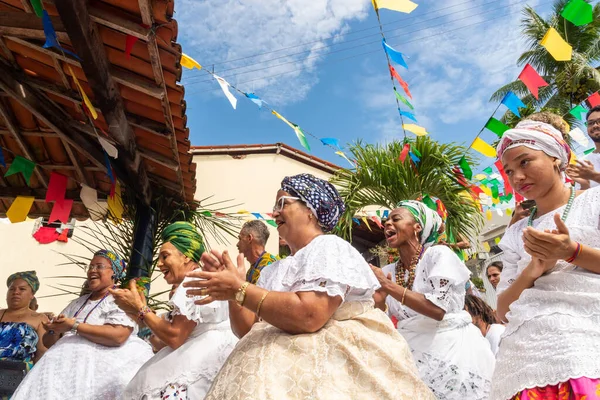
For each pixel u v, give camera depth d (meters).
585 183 3.38
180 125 4.53
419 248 3.67
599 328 1.92
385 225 3.74
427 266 3.34
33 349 4.93
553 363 1.91
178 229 3.50
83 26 3.26
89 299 4.01
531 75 4.46
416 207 3.72
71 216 6.78
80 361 3.55
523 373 2.00
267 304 1.83
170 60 3.71
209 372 2.90
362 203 9.27
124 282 5.35
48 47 3.54
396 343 1.92
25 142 5.34
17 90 4.52
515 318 2.15
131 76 3.91
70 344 3.65
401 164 8.91
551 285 2.11
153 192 6.05
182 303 2.90
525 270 2.23
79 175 5.75
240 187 13.74
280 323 1.84
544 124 2.37
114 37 3.56
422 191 8.85
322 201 2.21
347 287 1.93
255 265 4.54
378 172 8.99
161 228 6.15
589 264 1.96
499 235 15.70
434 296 3.12
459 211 8.94
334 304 1.87
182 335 2.91
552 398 1.90
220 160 13.97
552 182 2.29
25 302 5.20
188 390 2.84
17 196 5.87
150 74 3.86
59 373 3.50
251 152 14.11
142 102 4.25
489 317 4.67
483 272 13.30
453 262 3.25
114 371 3.60
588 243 2.09
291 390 1.71
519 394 1.99
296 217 2.22
